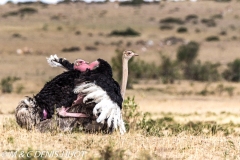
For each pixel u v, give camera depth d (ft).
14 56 645.51
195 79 502.38
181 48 541.34
